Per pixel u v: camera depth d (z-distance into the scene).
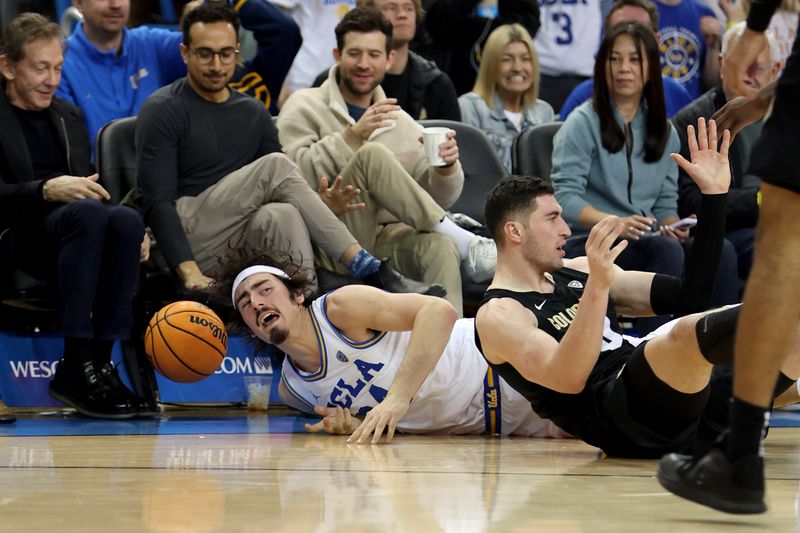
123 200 14.95
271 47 17.33
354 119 15.83
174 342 12.88
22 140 14.04
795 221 5.89
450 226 14.78
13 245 13.91
